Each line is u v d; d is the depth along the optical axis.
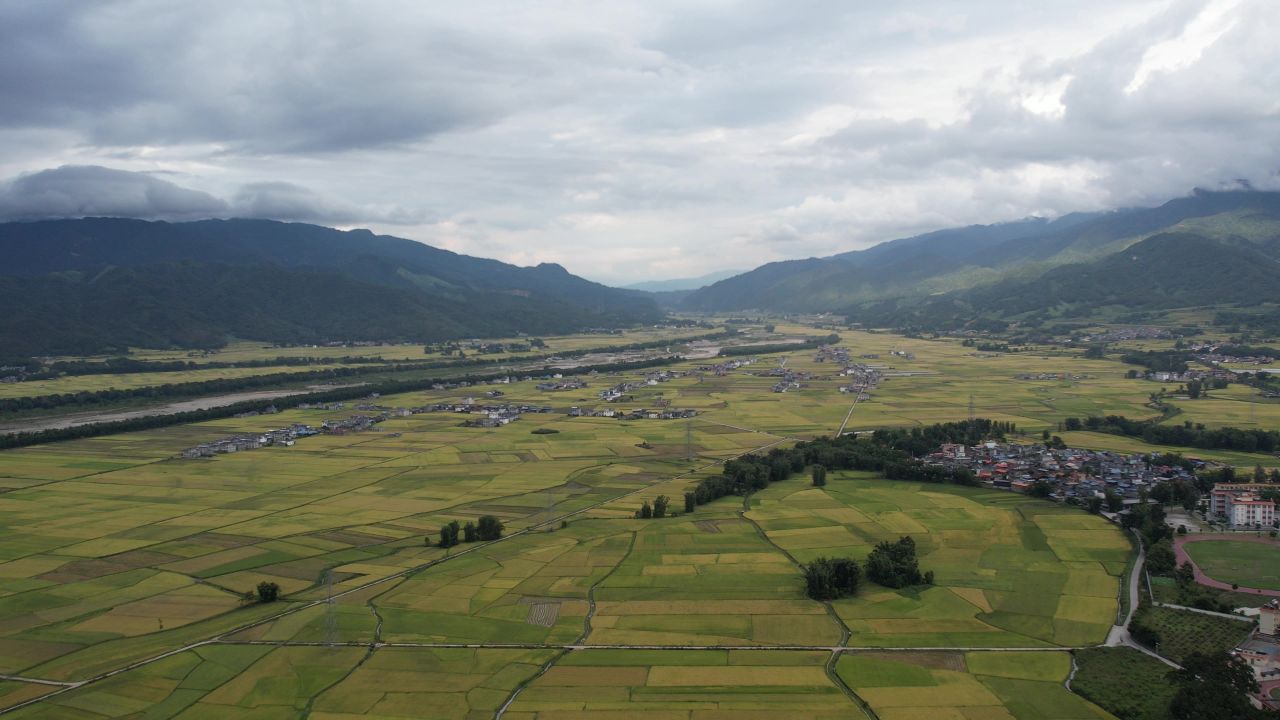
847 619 178.88
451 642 169.62
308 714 141.00
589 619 180.62
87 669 159.88
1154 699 141.50
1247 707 130.50
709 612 183.50
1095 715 137.38
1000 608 184.38
